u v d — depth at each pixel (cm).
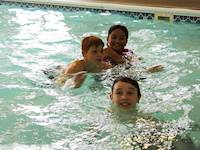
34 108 334
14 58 420
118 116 317
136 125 306
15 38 475
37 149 288
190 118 321
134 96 319
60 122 316
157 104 338
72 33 496
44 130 307
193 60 422
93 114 323
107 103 337
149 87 366
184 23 554
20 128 309
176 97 351
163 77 384
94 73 380
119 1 611
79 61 380
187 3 603
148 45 461
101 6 585
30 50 441
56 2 598
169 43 470
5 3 618
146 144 286
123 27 410
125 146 286
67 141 295
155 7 571
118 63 399
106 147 287
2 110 331
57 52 436
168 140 290
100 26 527
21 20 546
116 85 320
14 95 352
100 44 379
